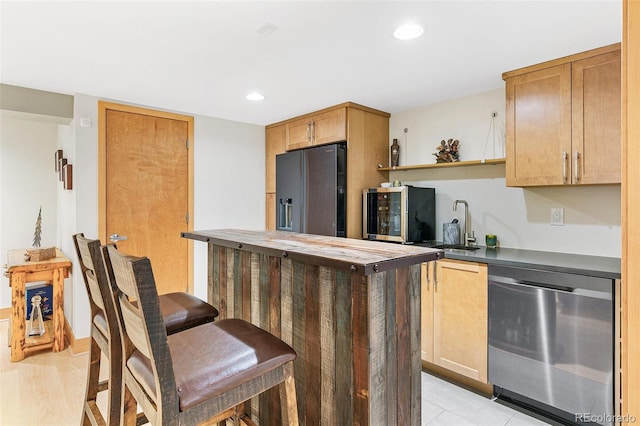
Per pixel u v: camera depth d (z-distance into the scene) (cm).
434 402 222
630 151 76
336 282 125
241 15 173
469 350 232
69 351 305
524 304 206
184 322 152
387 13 171
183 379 97
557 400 194
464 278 234
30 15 172
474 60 226
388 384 123
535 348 202
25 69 243
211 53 217
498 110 282
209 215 377
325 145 345
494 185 285
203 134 372
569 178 219
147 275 88
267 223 424
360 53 216
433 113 324
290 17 175
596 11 168
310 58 224
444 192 316
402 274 129
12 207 381
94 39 198
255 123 410
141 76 257
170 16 174
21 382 251
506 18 174
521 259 217
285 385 116
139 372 105
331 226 319
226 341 116
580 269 184
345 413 123
